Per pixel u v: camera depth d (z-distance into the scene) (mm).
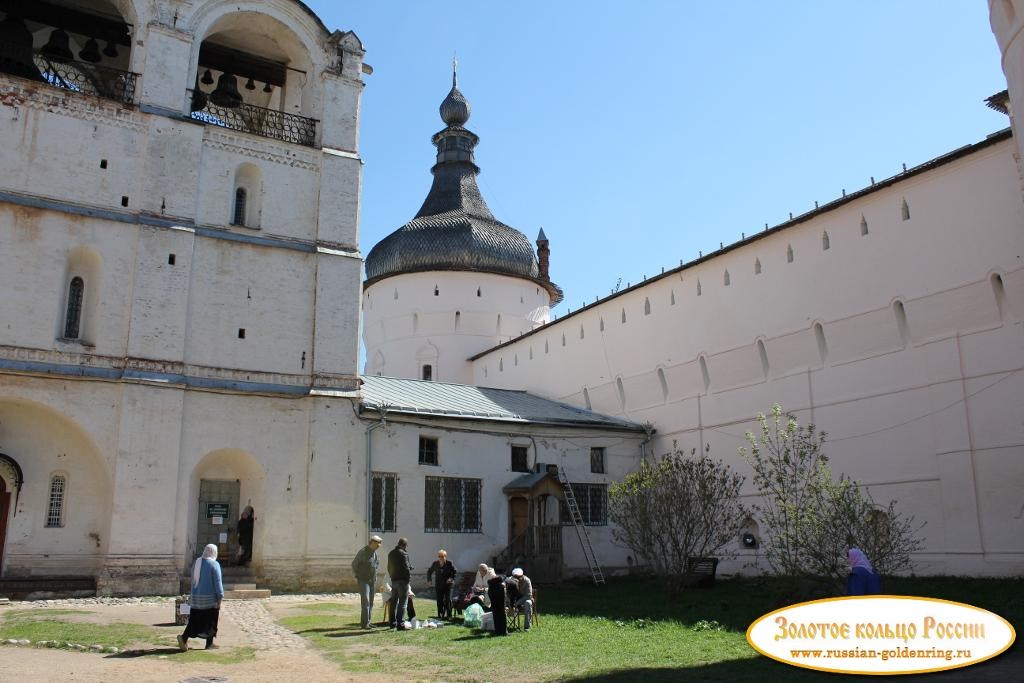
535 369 40719
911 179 24906
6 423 23938
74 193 25297
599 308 37000
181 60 27656
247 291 27453
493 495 30688
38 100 25344
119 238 25625
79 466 24531
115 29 28984
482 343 45906
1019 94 16812
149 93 26875
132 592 23516
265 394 26875
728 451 30078
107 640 15305
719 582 27969
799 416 27656
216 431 26016
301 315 28219
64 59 26547
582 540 31719
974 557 22406
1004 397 22250
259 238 28062
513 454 31625
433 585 28219
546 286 49938
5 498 23562
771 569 27688
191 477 25406
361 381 28656
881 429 25156
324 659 14023
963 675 11953
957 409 23266
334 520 26766
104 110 26156
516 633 17078
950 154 23656
